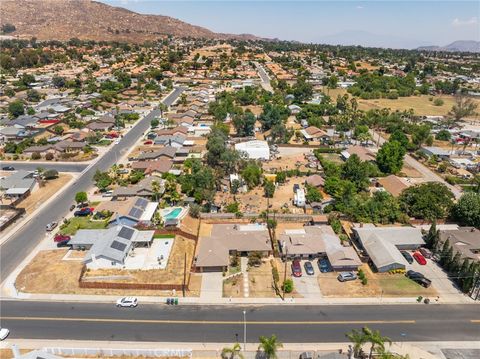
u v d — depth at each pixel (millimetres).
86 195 96312
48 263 73125
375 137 162750
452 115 197500
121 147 142875
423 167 129875
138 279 68375
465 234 80500
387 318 60812
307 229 83562
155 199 99188
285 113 190375
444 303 64375
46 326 58312
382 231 81188
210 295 65438
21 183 103938
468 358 53625
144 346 54844
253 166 114375
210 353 53469
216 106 192000
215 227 85062
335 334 57375
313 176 110438
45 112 180500
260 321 59844
